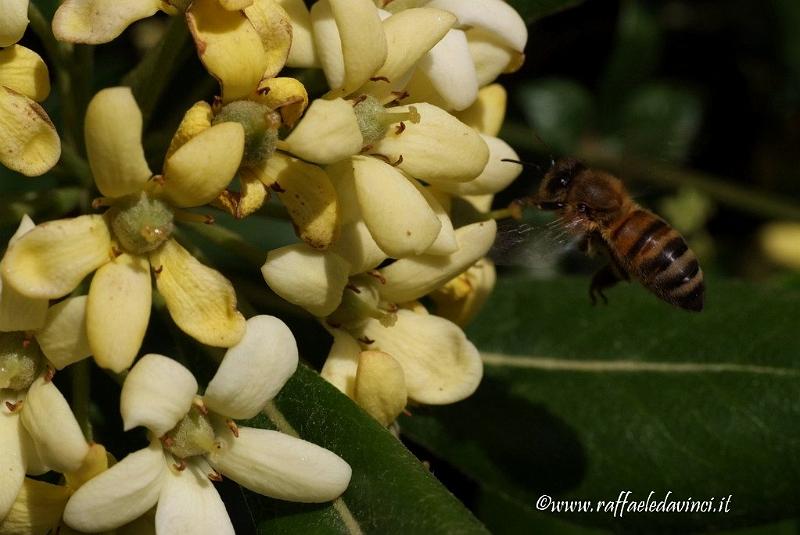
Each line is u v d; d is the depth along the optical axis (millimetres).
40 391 170
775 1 225
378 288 179
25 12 172
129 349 168
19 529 171
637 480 195
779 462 194
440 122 176
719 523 194
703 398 197
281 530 175
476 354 179
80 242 169
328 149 169
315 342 188
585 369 199
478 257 179
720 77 230
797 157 230
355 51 173
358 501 174
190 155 168
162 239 170
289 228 205
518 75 220
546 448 197
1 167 206
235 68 170
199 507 171
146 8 171
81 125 185
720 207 229
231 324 170
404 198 172
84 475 169
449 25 175
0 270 168
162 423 168
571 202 189
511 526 206
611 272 194
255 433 172
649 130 228
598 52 228
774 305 199
